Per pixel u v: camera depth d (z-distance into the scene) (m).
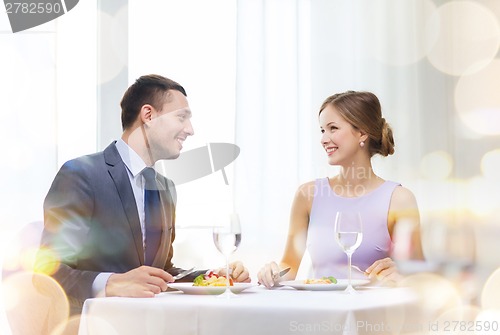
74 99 2.92
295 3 3.04
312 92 3.05
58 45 2.91
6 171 2.84
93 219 1.85
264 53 3.03
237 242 1.53
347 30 3.08
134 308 1.38
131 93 2.06
